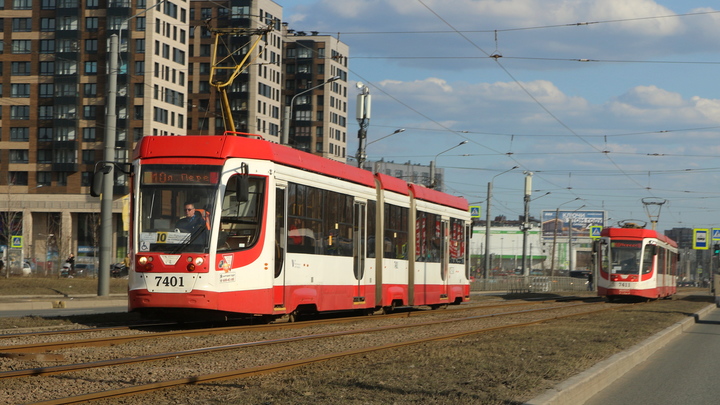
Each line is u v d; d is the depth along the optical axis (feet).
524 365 37.63
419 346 48.47
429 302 90.07
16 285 129.70
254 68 371.97
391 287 80.38
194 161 56.49
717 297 146.51
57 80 316.81
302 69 435.94
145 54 313.53
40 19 320.50
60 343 43.11
